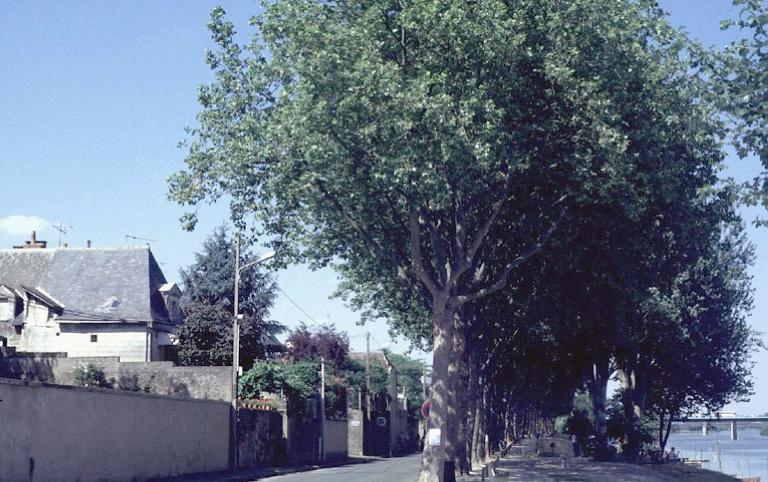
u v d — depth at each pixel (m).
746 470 71.94
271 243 27.91
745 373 49.44
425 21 21.70
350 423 69.19
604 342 43.12
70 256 57.41
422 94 20.86
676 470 44.72
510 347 48.88
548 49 23.08
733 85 18.05
